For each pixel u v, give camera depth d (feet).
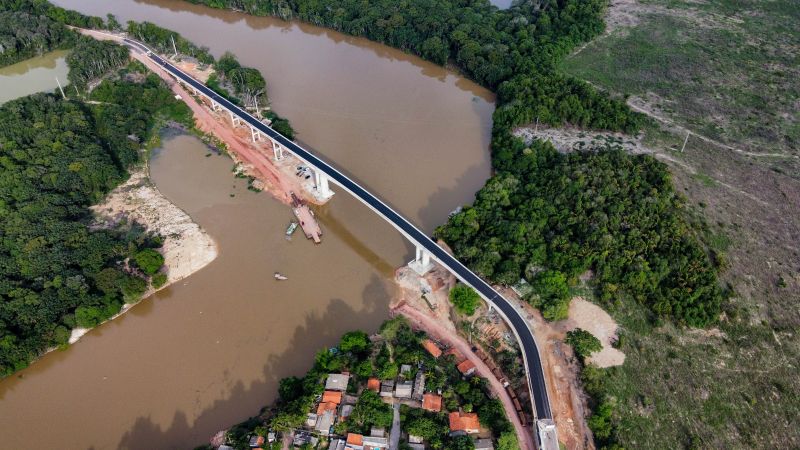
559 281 473.67
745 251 513.04
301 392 420.77
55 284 479.82
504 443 381.40
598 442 391.04
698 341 447.01
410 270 536.83
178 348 469.16
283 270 540.93
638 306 469.98
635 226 514.68
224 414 423.64
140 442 406.21
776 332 450.71
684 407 405.80
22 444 403.54
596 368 425.69
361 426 399.85
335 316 498.69
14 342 436.35
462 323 481.46
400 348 448.65
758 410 403.54
